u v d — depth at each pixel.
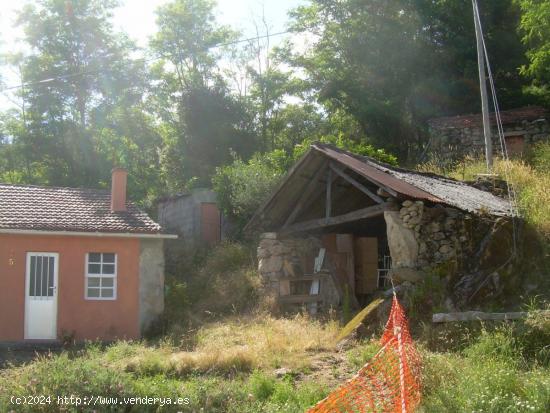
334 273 15.13
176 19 34.91
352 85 28.89
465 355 9.23
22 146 30.00
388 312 11.72
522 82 27.53
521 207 14.34
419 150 27.80
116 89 30.81
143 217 17.47
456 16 27.34
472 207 13.25
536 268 12.64
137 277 16.48
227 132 33.22
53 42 29.83
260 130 36.97
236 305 16.25
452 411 6.59
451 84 27.28
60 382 7.98
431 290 11.77
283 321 13.70
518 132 23.17
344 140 23.47
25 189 17.73
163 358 10.40
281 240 16.27
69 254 16.05
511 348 8.86
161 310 16.70
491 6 27.02
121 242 16.53
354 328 11.43
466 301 11.71
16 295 15.53
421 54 27.88
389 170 14.11
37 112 29.61
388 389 6.48
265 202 15.52
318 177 14.88
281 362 9.97
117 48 30.94
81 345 15.05
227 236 23.30
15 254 15.62
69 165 30.14
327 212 14.48
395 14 28.83
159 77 33.16
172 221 26.83
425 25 28.16
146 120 33.06
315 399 7.87
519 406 6.43
